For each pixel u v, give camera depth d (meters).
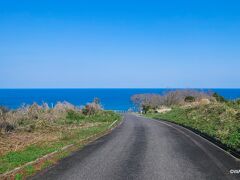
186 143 19.14
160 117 49.06
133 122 39.09
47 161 13.65
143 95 105.88
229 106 34.78
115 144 18.86
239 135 19.20
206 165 12.73
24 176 11.07
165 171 11.71
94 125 32.66
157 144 18.73
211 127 26.55
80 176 11.02
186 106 52.06
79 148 17.41
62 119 35.22
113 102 171.12
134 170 11.89
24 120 29.09
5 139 21.20
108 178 10.73
